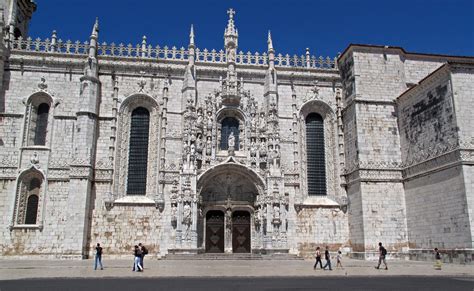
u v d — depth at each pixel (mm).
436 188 36219
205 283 21672
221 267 31016
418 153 39062
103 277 24797
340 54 47469
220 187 43625
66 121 41688
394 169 41406
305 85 46406
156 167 42062
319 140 46125
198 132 42719
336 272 27875
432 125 37281
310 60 47531
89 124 40812
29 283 21906
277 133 43562
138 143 43281
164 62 44844
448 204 34562
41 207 39281
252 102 44781
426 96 38438
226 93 44344
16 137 40656
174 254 38562
